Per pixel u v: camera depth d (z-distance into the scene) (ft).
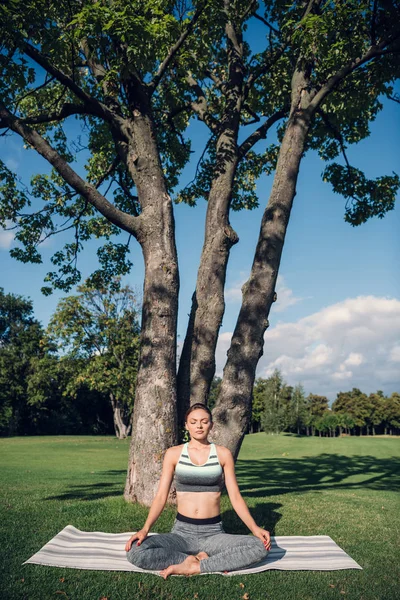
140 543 14.58
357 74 36.29
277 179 30.04
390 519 24.57
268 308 27.86
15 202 42.16
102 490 35.14
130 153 28.89
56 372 158.61
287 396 236.84
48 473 51.03
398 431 317.22
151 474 23.09
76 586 13.50
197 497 15.52
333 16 29.68
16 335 205.36
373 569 15.64
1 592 12.94
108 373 133.28
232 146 32.17
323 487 42.83
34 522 20.81
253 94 43.37
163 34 25.86
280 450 109.50
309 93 31.99
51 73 28.07
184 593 13.28
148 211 27.12
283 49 37.55
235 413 26.02
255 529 14.93
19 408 193.36
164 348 24.85
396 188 41.63
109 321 134.10
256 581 14.14
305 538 18.71
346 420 279.28
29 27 27.45
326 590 13.70
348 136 44.91
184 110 43.73
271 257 28.25
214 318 28.22
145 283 26.37
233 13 34.96
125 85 29.58
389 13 31.94
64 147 46.83
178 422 26.68
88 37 28.53
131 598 12.92
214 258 29.17
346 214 43.47
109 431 215.10
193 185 48.34
